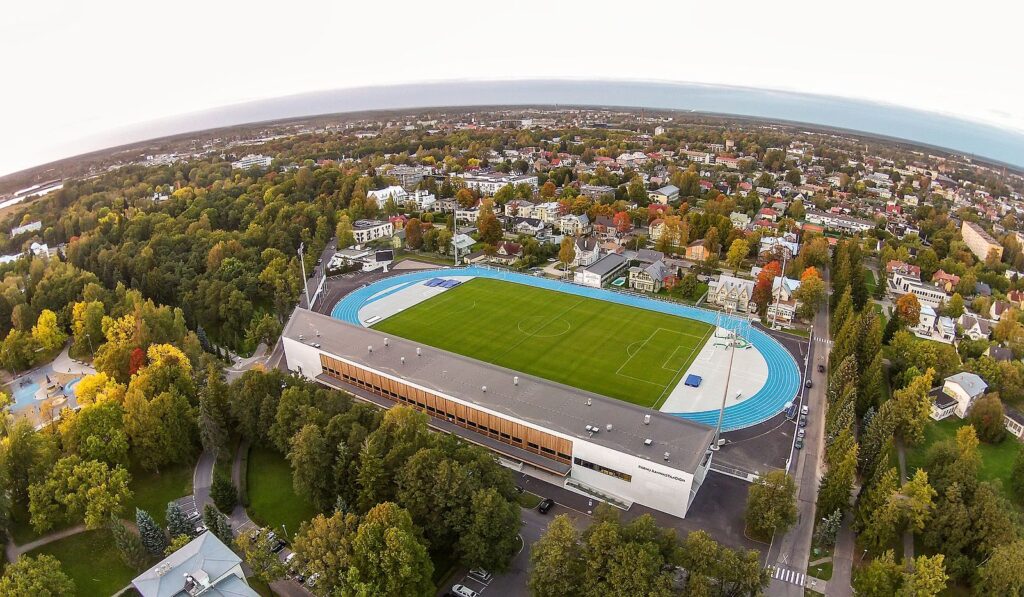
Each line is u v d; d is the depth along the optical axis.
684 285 181.00
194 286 171.38
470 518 74.75
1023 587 70.06
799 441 108.81
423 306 172.25
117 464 91.88
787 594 75.38
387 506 71.31
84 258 190.88
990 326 159.25
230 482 90.62
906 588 67.38
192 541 71.75
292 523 87.50
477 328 156.12
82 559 81.62
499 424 102.12
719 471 100.81
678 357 140.88
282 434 96.19
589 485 96.00
